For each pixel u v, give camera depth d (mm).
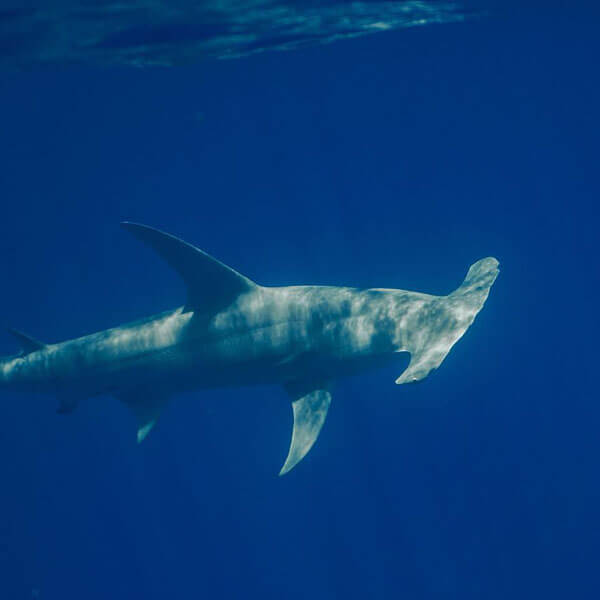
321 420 8930
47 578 23516
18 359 10375
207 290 9289
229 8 18859
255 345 9336
